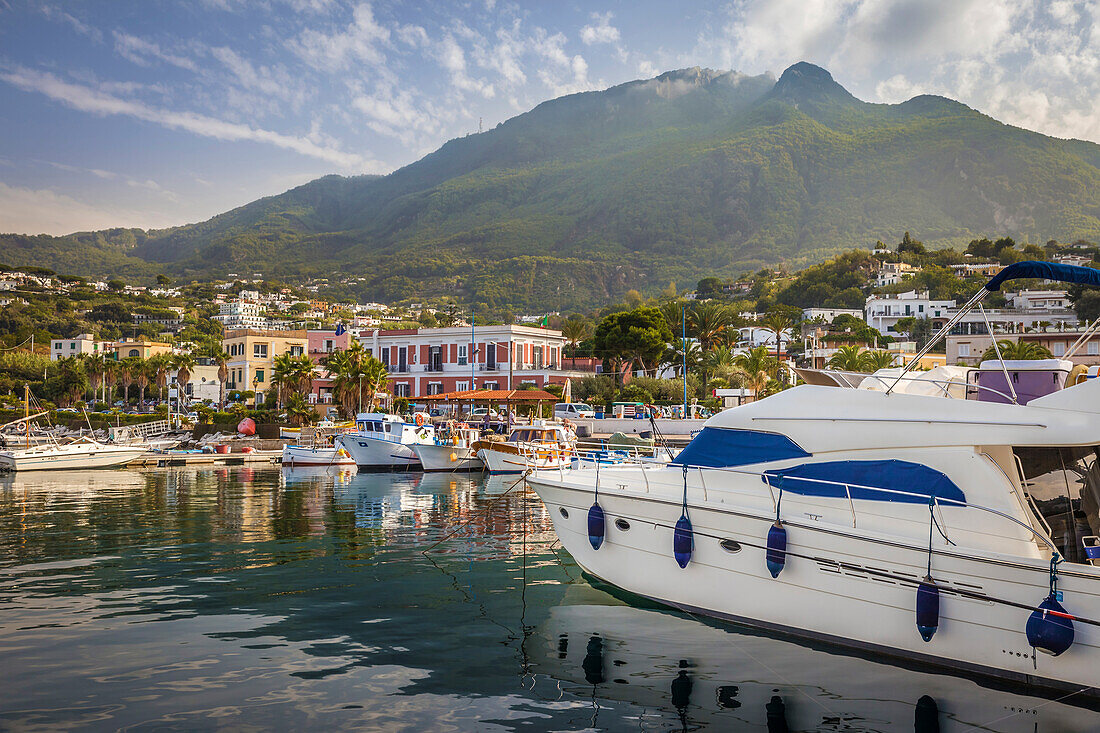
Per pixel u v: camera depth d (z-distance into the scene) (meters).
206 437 67.44
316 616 12.10
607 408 61.09
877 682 9.14
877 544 9.74
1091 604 8.43
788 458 11.16
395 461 46.38
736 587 11.09
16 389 110.38
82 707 8.32
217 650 10.36
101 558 17.03
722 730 7.95
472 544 18.88
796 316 141.50
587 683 9.18
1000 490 9.55
